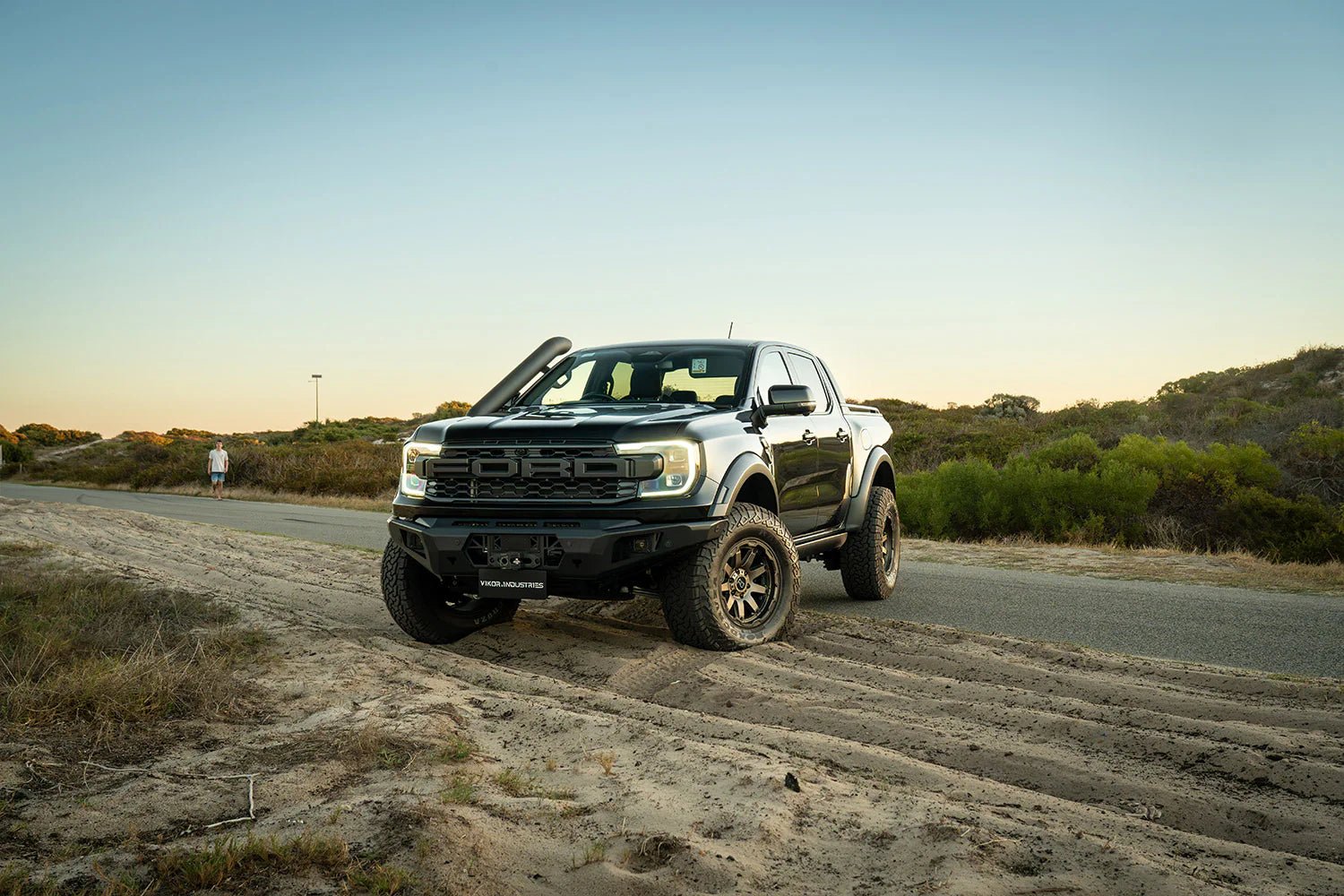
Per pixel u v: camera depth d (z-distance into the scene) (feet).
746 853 9.25
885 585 26.13
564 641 19.88
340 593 26.37
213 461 88.28
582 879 8.78
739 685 16.05
